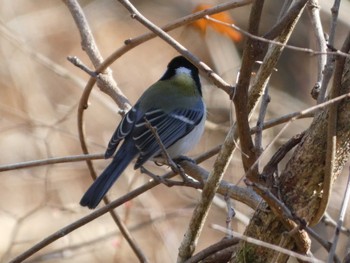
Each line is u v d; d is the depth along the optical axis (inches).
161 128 354.0
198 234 244.5
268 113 588.4
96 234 530.9
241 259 225.3
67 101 647.1
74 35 751.1
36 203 567.2
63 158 295.7
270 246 208.5
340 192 448.8
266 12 667.4
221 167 230.7
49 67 560.4
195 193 498.3
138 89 711.7
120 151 327.9
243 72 206.7
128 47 296.4
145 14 782.5
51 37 740.7
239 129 213.9
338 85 204.7
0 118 606.9
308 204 213.0
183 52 227.3
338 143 208.8
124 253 508.4
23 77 639.1
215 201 416.2
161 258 500.4
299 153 214.7
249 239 210.5
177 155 356.8
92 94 494.9
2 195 568.7
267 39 207.0
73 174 560.1
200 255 245.9
